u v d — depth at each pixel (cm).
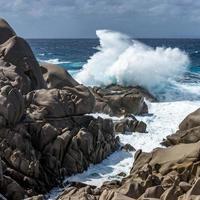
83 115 2061
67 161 1784
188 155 1661
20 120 1805
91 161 1888
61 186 1691
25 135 1739
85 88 2141
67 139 1808
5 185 1504
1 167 1502
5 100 1727
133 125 2314
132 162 1934
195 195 1326
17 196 1497
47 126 1783
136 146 2119
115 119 2389
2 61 2186
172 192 1376
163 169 1653
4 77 1995
